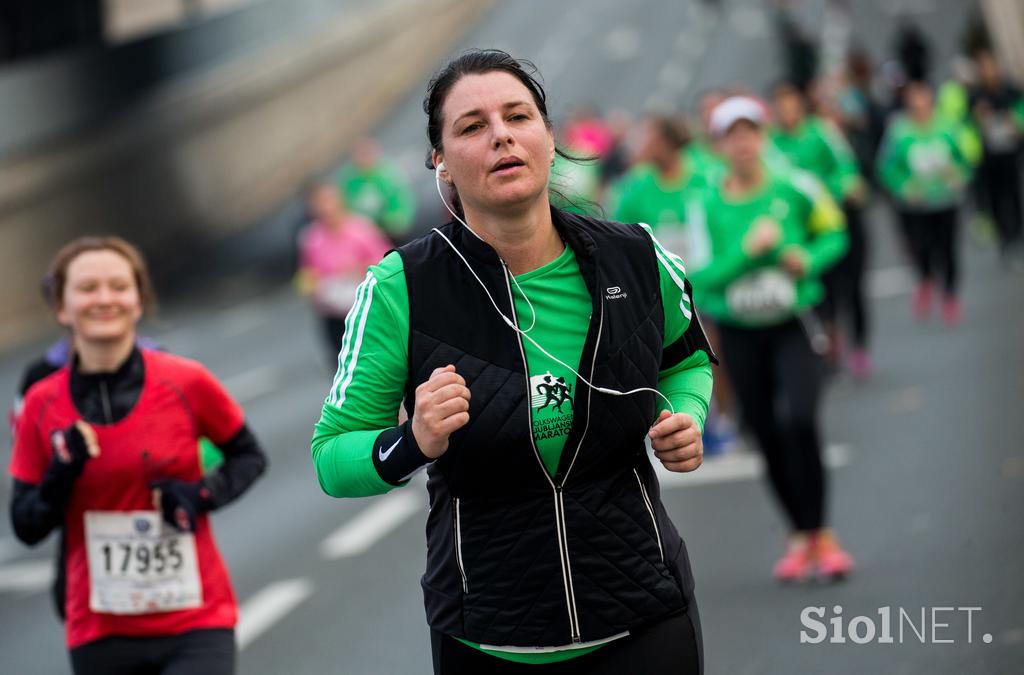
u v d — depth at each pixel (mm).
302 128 115625
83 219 77250
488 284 10086
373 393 10180
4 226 68938
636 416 10148
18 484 14320
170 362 14312
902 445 28188
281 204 103875
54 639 23047
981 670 15930
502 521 10039
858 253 35375
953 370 34906
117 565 13953
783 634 18297
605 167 62562
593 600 9992
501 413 9938
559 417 9969
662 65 129000
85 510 14023
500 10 166625
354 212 51219
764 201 22016
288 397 43406
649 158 30234
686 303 10648
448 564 10188
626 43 140875
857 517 23469
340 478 10094
